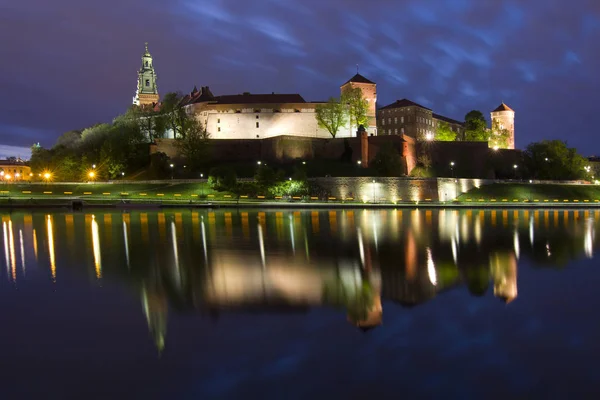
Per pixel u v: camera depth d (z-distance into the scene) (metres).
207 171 98.44
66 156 102.62
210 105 117.94
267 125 117.19
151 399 9.30
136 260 24.41
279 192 82.50
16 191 84.00
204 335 12.68
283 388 9.71
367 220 48.72
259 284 18.70
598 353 11.36
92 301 16.12
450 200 88.62
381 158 95.88
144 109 139.38
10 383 9.95
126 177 99.94
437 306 15.41
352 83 127.12
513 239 32.94
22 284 18.73
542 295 16.73
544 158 111.75
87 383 9.95
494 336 12.52
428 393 9.49
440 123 150.25
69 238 33.53
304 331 12.96
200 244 30.42
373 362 10.91
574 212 64.06
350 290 17.67
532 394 9.45
